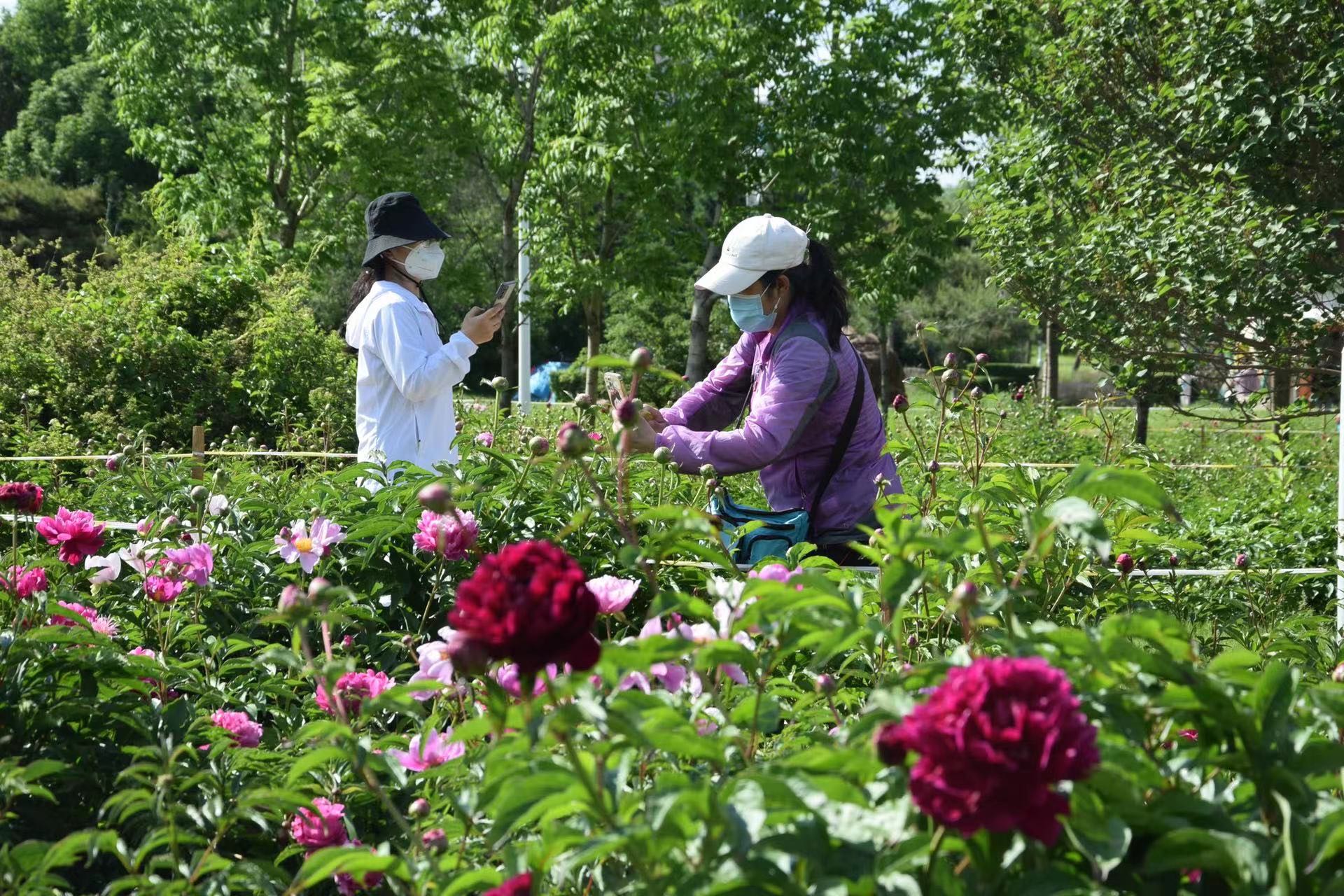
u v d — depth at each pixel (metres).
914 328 3.76
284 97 20.22
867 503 3.69
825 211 17.03
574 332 47.19
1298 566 6.38
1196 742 1.71
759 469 3.63
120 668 2.46
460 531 3.19
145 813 2.23
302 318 12.05
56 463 7.27
